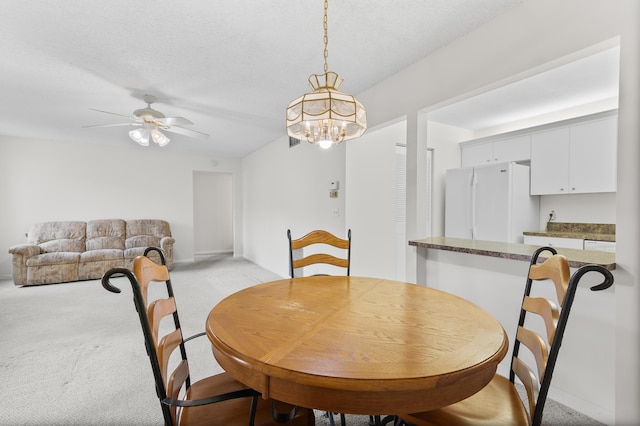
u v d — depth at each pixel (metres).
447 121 4.21
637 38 1.40
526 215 3.78
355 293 1.52
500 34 1.94
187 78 2.83
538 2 1.76
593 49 1.58
